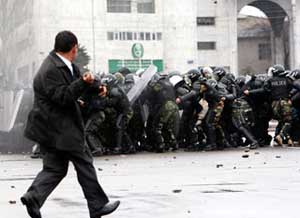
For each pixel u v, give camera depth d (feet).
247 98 59.98
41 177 22.98
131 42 216.74
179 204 28.35
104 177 39.42
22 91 61.21
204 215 25.45
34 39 108.27
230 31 248.52
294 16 262.47
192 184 35.22
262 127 62.08
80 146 22.76
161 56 221.66
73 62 23.47
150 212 26.37
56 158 23.07
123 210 26.91
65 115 22.66
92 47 209.26
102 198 23.03
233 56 248.52
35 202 22.72
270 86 60.03
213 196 30.50
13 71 83.61
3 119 62.80
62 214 26.32
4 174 42.50
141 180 37.60
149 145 59.82
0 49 92.48
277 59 282.97
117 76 57.36
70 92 22.08
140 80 57.16
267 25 295.48
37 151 55.77
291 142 61.77
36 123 22.79
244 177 37.96
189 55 223.71
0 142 62.28
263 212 25.86
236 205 27.73
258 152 55.98
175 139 58.49
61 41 22.91
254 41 295.48
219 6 247.50
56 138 22.57
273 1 267.59
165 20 221.66
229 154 54.70
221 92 57.82
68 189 34.35
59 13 189.16
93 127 54.54
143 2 219.20
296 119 61.82
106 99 54.44
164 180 37.40
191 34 224.33
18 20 99.76
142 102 58.80
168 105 57.31
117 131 56.24
